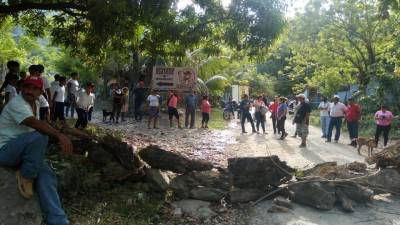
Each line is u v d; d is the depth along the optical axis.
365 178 7.33
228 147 13.68
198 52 32.97
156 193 6.62
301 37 27.97
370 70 23.97
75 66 38.84
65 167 6.08
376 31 25.41
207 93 36.00
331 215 6.37
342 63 28.58
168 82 20.59
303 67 33.06
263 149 13.53
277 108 18.17
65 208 5.66
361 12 25.52
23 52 34.34
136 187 6.64
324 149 13.83
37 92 4.35
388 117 14.80
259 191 6.85
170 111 19.47
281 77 63.22
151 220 5.74
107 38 10.11
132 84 26.19
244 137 17.00
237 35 10.20
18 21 13.47
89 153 6.78
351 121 15.43
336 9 26.02
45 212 4.27
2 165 4.24
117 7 7.83
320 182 6.87
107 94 39.62
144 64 27.81
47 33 15.16
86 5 9.69
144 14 8.61
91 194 6.25
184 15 10.42
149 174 6.70
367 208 6.78
